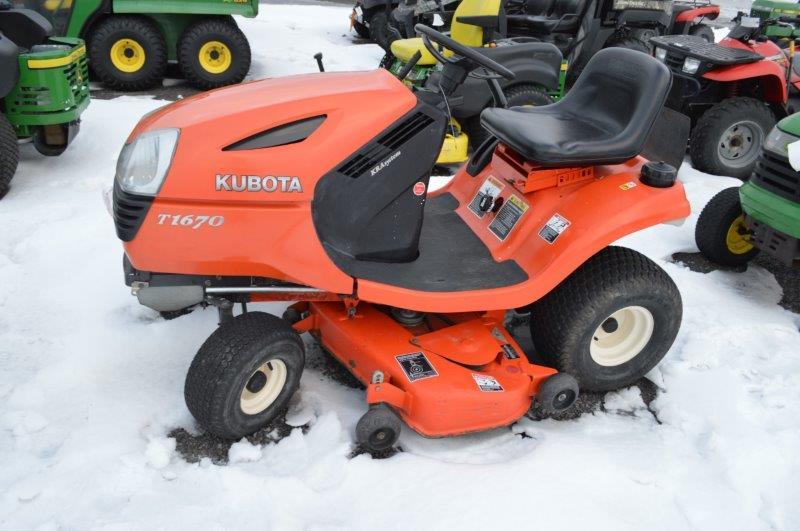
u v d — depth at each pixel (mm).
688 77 5688
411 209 2619
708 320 3506
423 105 2541
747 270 4168
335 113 2420
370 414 2426
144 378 2848
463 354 2648
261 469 2422
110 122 5773
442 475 2412
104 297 3381
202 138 2271
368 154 2463
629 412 2908
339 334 2715
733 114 5488
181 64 7227
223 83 7375
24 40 4992
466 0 5656
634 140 2768
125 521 2150
